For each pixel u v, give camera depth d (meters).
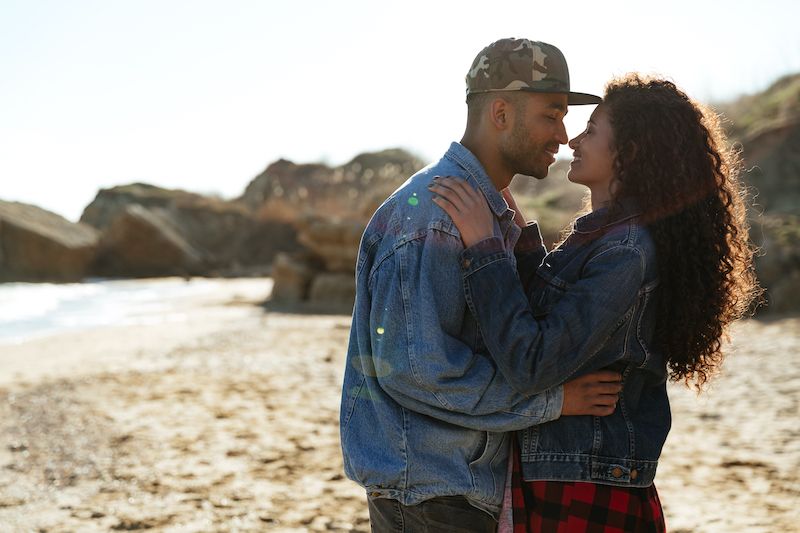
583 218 2.02
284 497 4.49
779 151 19.45
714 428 5.95
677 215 1.96
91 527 4.04
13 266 30.05
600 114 2.08
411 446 1.93
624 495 1.95
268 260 42.00
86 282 31.97
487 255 1.91
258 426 6.19
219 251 42.22
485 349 1.97
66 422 6.38
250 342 11.38
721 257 2.02
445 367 1.86
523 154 2.03
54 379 8.48
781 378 7.62
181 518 4.16
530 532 1.98
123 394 7.57
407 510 1.97
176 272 35.78
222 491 4.61
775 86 24.58
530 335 1.82
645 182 1.96
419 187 2.01
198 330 13.54
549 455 1.97
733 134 21.42
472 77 2.06
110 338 12.83
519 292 1.89
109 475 4.96
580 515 1.93
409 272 1.93
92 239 33.38
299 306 18.12
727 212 2.04
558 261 2.03
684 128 2.00
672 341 1.99
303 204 44.59
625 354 1.95
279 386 7.91
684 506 4.28
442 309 1.92
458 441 1.94
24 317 17.77
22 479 4.90
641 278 1.91
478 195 1.97
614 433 1.95
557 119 2.03
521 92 1.99
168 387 7.91
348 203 35.22
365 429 2.02
